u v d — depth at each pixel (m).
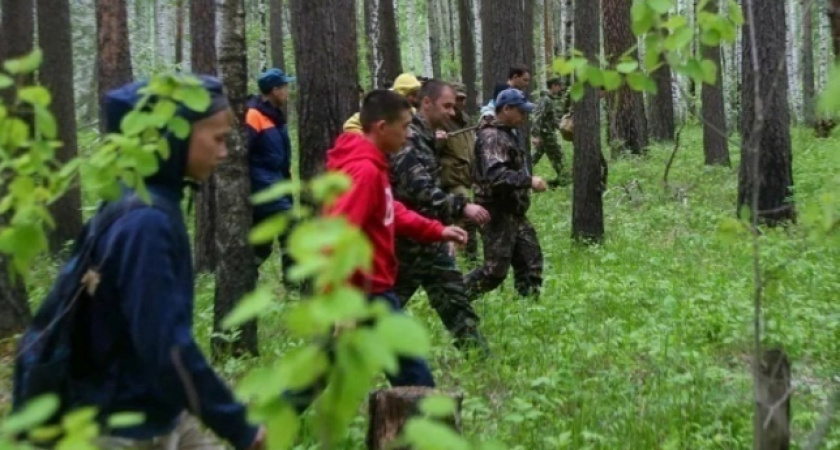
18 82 3.00
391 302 5.01
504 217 8.12
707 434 5.20
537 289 8.45
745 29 12.38
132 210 2.88
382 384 6.02
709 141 18.81
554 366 6.52
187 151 3.01
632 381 6.26
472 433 5.08
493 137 8.04
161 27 31.64
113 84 11.49
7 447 1.75
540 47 34.72
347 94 8.74
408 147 6.32
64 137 12.08
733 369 6.65
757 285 3.42
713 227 12.70
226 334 6.73
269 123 9.21
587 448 4.85
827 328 7.41
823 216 3.54
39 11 12.19
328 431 1.66
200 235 10.65
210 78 3.08
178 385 2.83
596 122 12.26
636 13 3.34
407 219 5.60
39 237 2.98
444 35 36.09
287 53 33.09
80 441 1.77
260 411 1.75
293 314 1.50
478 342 6.68
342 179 1.79
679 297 8.48
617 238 12.48
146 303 2.79
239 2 6.66
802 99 25.64
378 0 20.69
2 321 6.58
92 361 2.92
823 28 25.17
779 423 3.50
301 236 1.52
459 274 6.62
